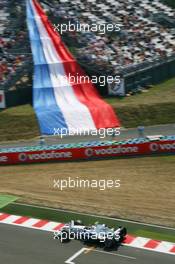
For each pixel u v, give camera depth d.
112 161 82.00
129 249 54.19
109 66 113.00
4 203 66.50
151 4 147.88
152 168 78.50
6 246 55.28
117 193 69.31
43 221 61.25
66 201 66.88
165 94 110.88
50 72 110.06
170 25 143.38
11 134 94.88
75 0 135.88
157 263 51.44
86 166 80.25
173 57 126.56
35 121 97.56
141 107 101.69
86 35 122.69
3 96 103.19
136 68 114.56
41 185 72.94
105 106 101.81
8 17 124.12
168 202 66.12
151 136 87.44
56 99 103.94
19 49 114.81
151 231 58.03
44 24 118.69
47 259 52.47
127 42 124.00
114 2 140.62
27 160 82.94
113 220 61.00
